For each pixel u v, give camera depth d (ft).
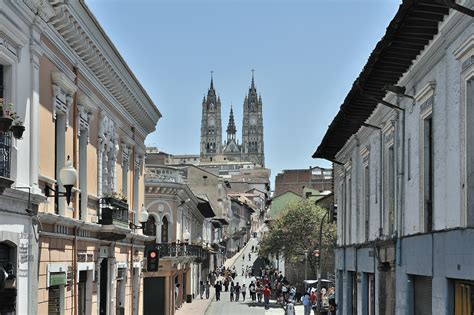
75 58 59.88
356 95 58.70
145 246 104.12
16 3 44.04
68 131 58.34
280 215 207.92
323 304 129.08
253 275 304.71
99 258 70.90
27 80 46.98
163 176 147.23
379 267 59.93
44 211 51.62
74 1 53.36
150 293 137.59
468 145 37.45
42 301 51.52
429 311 45.57
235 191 500.74
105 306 76.02
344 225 87.92
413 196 48.91
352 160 79.97
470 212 37.27
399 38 42.86
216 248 276.00
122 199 76.23
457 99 38.68
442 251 40.98
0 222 42.11
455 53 38.63
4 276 41.73
